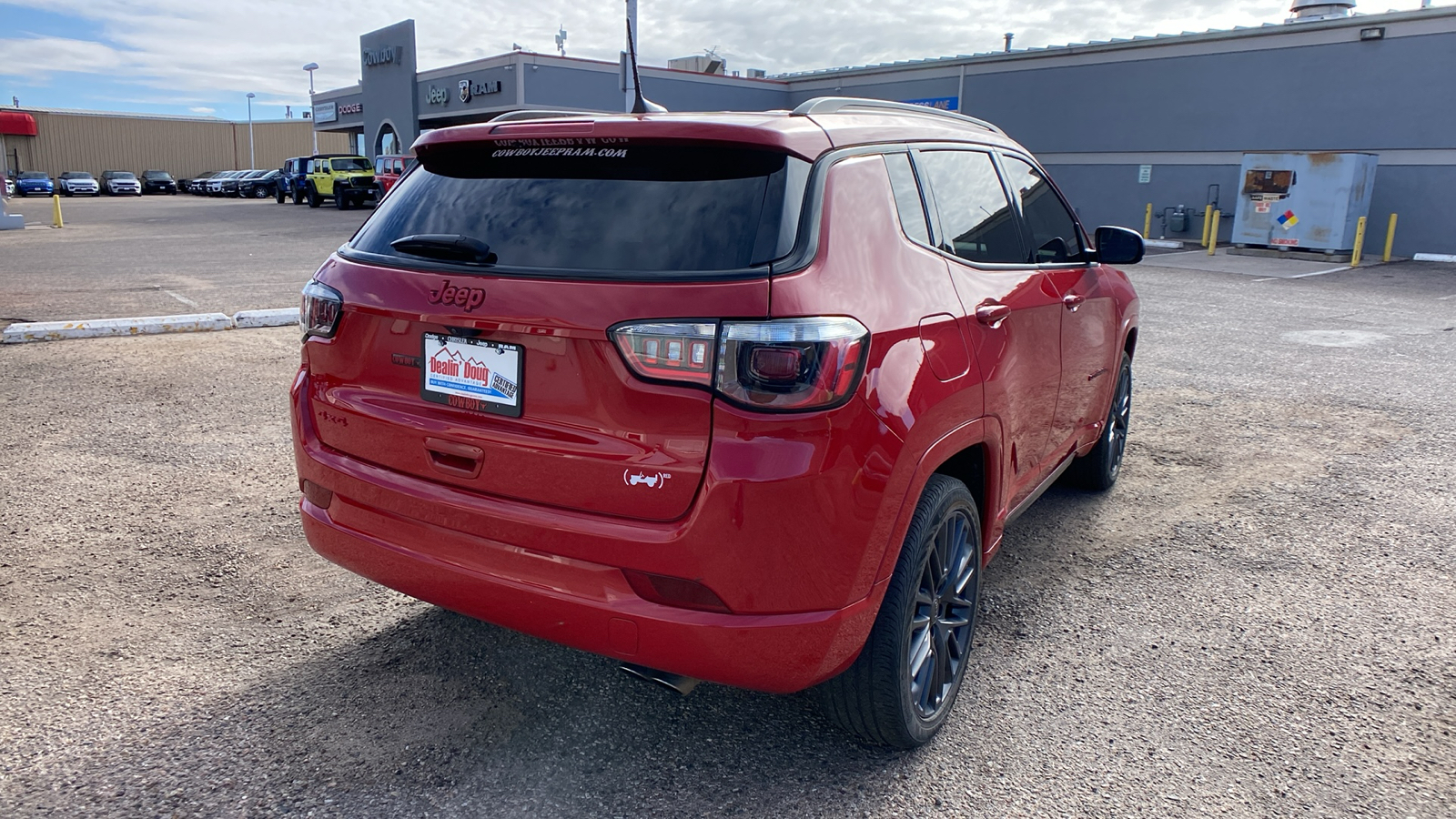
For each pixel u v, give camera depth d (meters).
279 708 2.77
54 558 3.77
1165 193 22.69
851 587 2.18
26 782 2.40
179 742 2.59
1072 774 2.55
